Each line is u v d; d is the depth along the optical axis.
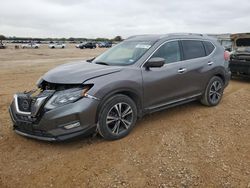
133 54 5.36
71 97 4.25
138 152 4.33
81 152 4.33
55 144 4.60
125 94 4.88
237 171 3.83
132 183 3.55
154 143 4.64
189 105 6.74
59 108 4.18
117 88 4.59
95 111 4.38
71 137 4.24
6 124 5.46
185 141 4.73
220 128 5.33
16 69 15.52
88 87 4.37
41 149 4.45
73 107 4.20
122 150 4.39
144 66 5.11
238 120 5.77
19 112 4.47
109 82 4.52
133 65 5.04
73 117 4.20
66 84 4.42
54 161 4.09
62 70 4.88
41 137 4.33
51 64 19.08
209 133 5.08
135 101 5.01
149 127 5.32
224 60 6.77
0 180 3.64
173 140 4.76
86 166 3.94
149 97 5.17
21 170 3.87
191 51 6.09
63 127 4.20
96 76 4.54
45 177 3.70
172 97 5.62
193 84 6.02
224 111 6.34
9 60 23.77
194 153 4.32
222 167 3.92
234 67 10.27
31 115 4.31
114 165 3.96
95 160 4.10
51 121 4.17
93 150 4.39
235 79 11.05
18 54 36.59
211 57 6.43
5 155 4.26
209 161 4.08
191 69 5.89
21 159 4.15
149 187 3.47
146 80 5.05
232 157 4.21
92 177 3.68
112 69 4.80
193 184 3.54
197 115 6.03
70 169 3.88
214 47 6.64
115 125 4.70
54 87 4.58
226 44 13.35
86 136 4.85
